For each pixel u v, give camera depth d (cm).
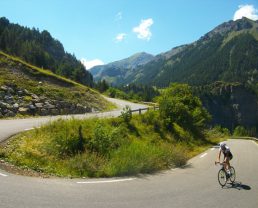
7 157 1298
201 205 993
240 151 2812
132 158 1588
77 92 4162
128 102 6244
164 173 1564
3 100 2841
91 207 865
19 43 14825
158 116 3106
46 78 4069
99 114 3400
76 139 1625
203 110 4212
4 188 945
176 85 4234
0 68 3684
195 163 2016
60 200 895
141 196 1043
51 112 3128
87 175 1327
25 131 1756
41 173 1221
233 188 1280
